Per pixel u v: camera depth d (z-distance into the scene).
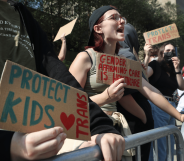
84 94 0.72
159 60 2.48
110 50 1.51
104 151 0.67
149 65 2.49
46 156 0.54
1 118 0.50
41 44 0.93
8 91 0.52
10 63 0.53
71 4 12.62
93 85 1.38
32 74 0.58
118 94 1.23
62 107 0.64
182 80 2.49
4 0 0.87
